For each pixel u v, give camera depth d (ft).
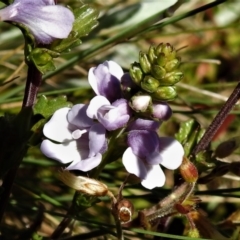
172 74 0.43
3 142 0.45
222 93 0.83
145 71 0.44
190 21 0.88
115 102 0.43
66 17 0.44
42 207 0.55
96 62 0.78
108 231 0.53
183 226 0.56
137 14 0.75
